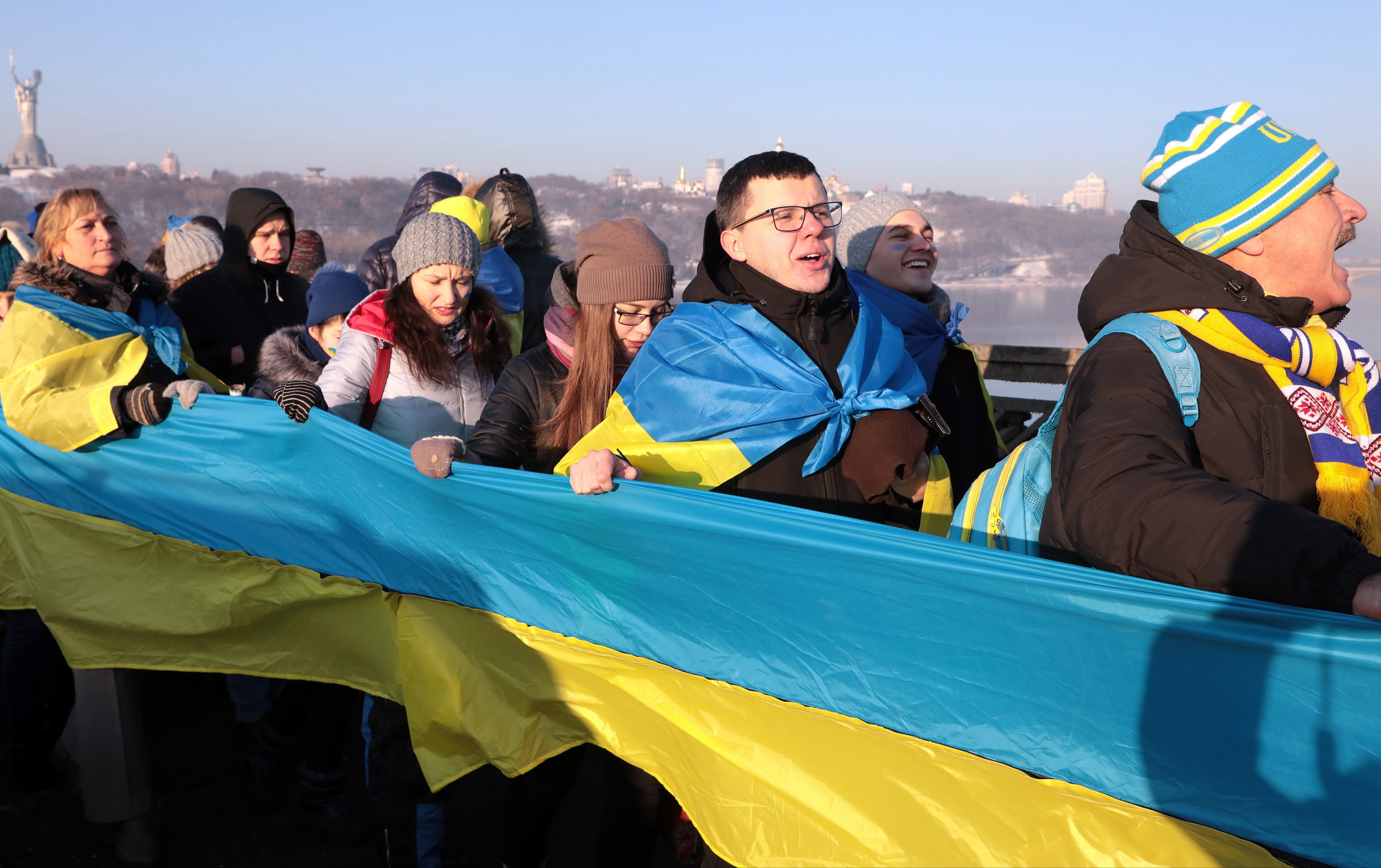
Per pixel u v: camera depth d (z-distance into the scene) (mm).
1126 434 1390
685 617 1947
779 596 1799
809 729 1803
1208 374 1554
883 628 1694
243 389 3887
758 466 2062
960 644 1612
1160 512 1254
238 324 4199
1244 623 1266
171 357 3049
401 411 2695
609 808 2357
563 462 2205
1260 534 1177
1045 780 1585
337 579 2387
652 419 2125
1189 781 1443
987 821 1599
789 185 2033
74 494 2645
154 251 5336
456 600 2246
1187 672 1381
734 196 2090
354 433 2229
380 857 2707
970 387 2910
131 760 2750
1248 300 1593
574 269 2594
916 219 3023
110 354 2654
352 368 2672
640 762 2010
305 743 3016
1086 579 1380
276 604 2449
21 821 3072
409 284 2717
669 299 2432
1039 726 1572
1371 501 1542
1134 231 1722
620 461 1916
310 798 3006
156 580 2582
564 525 2002
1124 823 1492
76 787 3178
